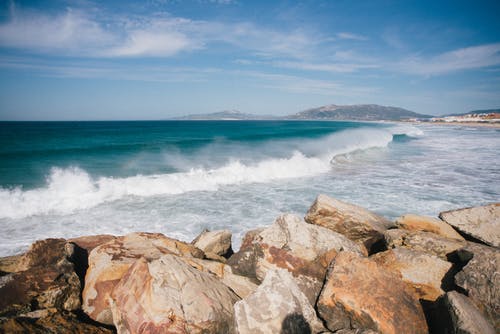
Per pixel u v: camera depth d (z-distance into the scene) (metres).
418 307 4.55
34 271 5.04
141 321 3.95
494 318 4.50
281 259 5.68
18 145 32.66
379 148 34.84
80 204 13.20
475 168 22.05
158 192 15.34
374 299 4.38
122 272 5.29
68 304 4.81
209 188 16.39
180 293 4.23
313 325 4.48
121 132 59.78
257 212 12.65
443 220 7.77
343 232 7.80
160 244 6.60
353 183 17.58
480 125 105.94
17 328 3.84
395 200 14.00
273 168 19.88
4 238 9.81
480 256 5.25
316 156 25.73
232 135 48.66
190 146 31.39
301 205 13.53
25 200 12.88
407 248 6.46
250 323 4.12
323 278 5.42
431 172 20.72
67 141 38.34
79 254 6.50
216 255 7.66
